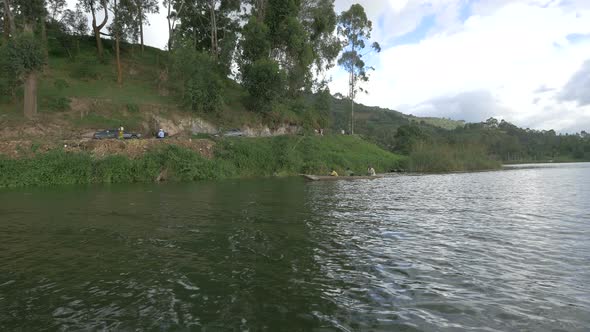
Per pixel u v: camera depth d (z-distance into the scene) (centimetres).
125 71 5466
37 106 3803
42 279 779
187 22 6331
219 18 6353
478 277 796
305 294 700
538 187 2767
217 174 3553
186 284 747
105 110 4119
